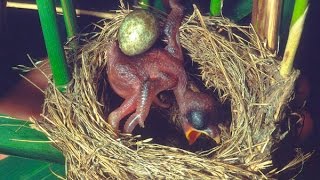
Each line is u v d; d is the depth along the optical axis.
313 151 0.24
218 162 0.22
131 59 0.24
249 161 0.22
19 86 0.30
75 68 0.24
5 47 0.30
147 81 0.24
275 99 0.22
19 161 0.23
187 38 0.26
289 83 0.22
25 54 0.30
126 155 0.22
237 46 0.25
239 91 0.24
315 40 0.27
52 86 0.24
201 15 0.25
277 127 0.22
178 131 0.27
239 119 0.23
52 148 0.23
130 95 0.24
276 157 0.24
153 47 0.25
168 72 0.24
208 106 0.24
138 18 0.23
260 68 0.24
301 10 0.20
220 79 0.25
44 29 0.22
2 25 0.29
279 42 0.24
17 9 0.30
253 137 0.22
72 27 0.25
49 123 0.24
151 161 0.22
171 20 0.25
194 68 0.26
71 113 0.23
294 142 0.25
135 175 0.22
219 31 0.25
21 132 0.23
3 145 0.23
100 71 0.25
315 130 0.27
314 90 0.27
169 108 0.27
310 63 0.28
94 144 0.22
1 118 0.23
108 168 0.22
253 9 0.24
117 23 0.26
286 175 0.24
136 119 0.24
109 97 0.26
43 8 0.21
